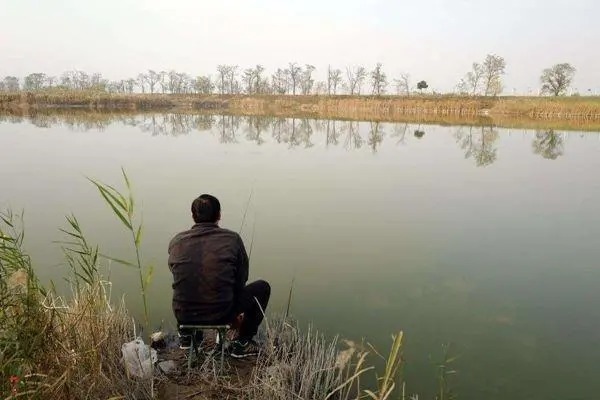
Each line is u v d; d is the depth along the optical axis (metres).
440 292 4.78
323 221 7.34
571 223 7.40
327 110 54.53
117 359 3.28
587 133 25.19
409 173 12.38
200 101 62.19
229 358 3.48
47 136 20.67
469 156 16.14
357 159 15.01
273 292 4.74
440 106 50.41
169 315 4.18
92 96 54.59
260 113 48.44
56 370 2.73
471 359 3.62
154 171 11.82
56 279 4.77
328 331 4.00
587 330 4.05
